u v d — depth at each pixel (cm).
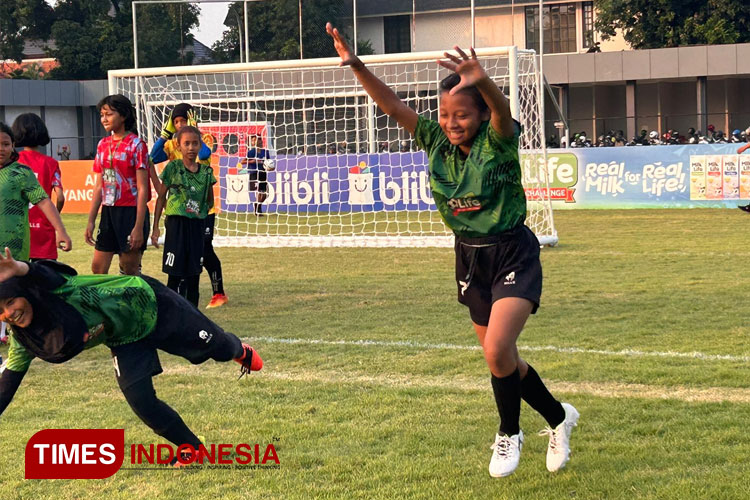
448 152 346
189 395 495
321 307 790
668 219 1592
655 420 425
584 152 1872
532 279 341
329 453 392
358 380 521
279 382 520
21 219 585
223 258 1218
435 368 546
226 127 1808
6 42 3850
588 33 3409
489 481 353
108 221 682
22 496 354
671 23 3303
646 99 3344
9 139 577
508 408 349
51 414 467
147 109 1471
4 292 316
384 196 1667
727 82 3272
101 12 3906
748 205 1603
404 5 3559
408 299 823
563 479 352
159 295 357
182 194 689
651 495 331
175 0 2430
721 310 721
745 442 388
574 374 516
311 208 1794
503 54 1190
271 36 3491
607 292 827
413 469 368
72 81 3403
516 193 342
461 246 357
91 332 338
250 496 346
